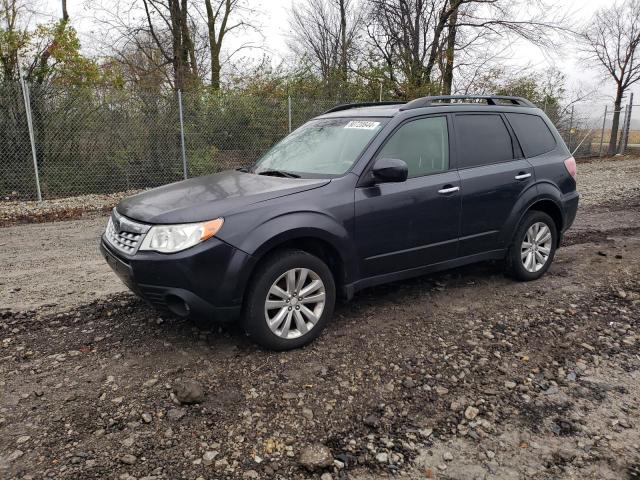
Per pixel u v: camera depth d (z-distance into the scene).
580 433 2.87
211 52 19.42
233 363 3.54
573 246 6.69
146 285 3.42
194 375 3.39
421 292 4.91
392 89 18.50
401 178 3.82
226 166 13.34
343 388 3.26
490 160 4.82
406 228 4.19
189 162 12.79
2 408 3.02
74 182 11.80
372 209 3.97
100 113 11.83
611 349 3.82
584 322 4.27
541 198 5.07
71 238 7.39
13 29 12.38
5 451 2.65
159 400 3.10
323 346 3.80
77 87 11.56
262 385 3.28
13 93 10.98
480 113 4.89
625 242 6.86
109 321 4.22
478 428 2.91
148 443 2.73
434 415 3.02
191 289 3.35
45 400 3.10
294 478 2.51
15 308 4.51
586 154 22.09
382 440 2.79
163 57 18.62
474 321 4.27
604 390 3.29
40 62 12.74
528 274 5.15
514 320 4.29
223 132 13.25
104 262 6.03
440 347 3.81
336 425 2.91
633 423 2.96
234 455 2.65
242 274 3.41
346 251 3.86
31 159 11.25
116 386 3.25
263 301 3.53
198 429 2.85
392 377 3.40
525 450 2.73
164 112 12.43
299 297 3.70
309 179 3.96
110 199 11.28
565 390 3.29
